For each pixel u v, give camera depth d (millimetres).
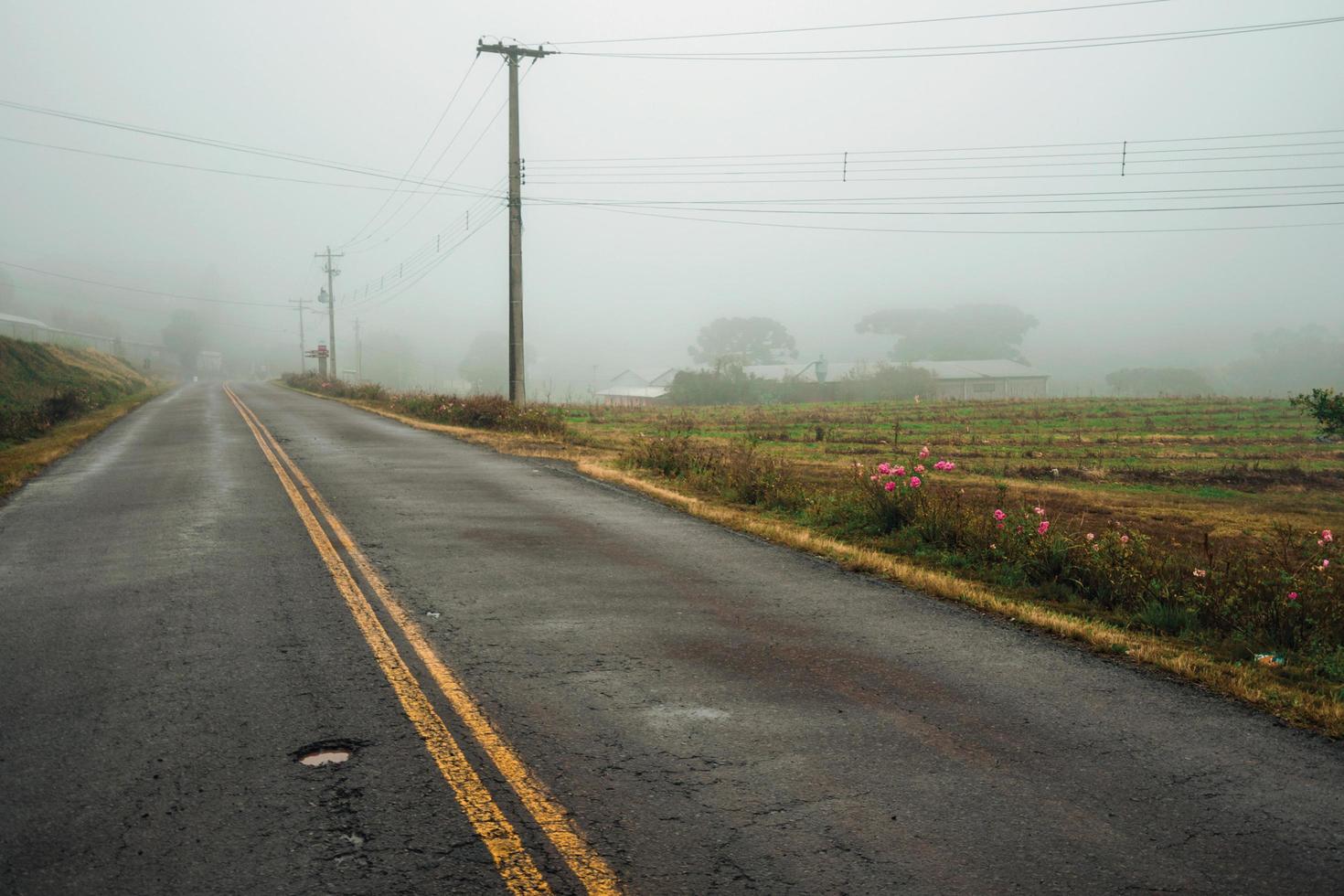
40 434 23531
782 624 6477
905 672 5457
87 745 4207
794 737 4418
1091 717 4777
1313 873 3258
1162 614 6809
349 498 11930
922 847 3391
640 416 38406
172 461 16203
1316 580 7094
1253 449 24656
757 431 29906
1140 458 22422
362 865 3201
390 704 4750
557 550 8977
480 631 6125
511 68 28078
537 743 4277
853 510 10852
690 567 8352
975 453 23266
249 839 3373
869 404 52719
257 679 5098
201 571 7738
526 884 3090
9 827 3455
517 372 27938
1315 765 4219
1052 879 3182
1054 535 8758
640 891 3061
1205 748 4395
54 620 6277
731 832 3475
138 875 3131
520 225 28094
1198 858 3354
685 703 4848
